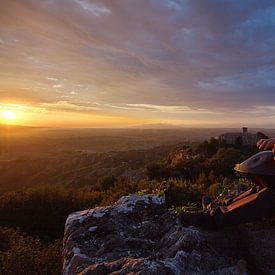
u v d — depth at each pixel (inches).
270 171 101.9
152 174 967.6
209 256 101.6
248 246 105.7
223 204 116.9
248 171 106.5
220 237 110.1
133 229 126.2
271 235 105.3
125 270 92.8
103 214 139.0
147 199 146.6
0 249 320.8
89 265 104.0
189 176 917.2
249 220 103.3
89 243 119.9
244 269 97.0
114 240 116.9
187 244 104.8
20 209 544.4
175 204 395.9
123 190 633.6
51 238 507.5
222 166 924.0
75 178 2864.2
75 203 577.0
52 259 248.2
